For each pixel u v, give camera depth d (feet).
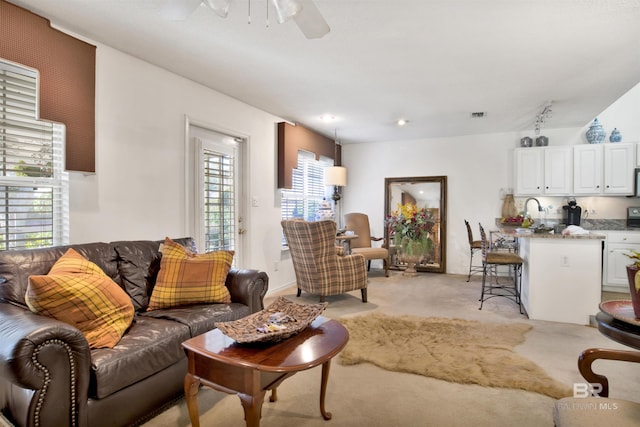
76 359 4.94
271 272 15.42
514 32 8.16
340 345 5.37
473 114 15.31
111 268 7.59
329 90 12.28
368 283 17.26
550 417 6.16
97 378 5.17
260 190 14.66
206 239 12.06
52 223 8.03
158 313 7.41
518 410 6.38
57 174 8.10
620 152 15.97
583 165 16.49
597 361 8.39
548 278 11.43
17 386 4.87
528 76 10.90
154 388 6.07
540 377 7.48
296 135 16.55
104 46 8.80
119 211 9.15
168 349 6.28
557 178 16.93
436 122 16.75
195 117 11.40
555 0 6.85
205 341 5.48
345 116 15.72
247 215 13.93
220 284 8.32
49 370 4.68
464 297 14.49
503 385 7.20
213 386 5.13
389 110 14.73
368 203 22.13
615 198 16.99
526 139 17.83
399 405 6.58
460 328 10.59
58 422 4.78
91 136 8.31
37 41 7.27
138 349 5.81
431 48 9.02
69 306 5.66
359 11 7.28
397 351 8.93
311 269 13.24
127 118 9.34
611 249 15.61
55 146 8.07
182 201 10.96
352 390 7.14
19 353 4.41
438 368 7.94
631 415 3.65
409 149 21.07
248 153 13.91
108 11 7.38
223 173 12.90
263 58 9.64
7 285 5.98
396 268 21.11
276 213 15.74
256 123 14.39
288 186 15.79
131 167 9.44
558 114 15.30
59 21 7.78
